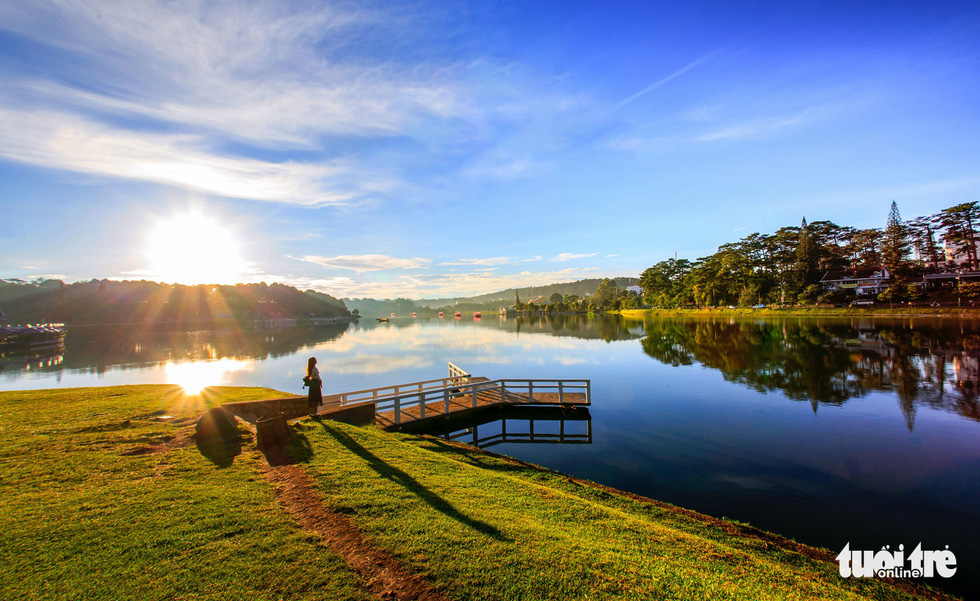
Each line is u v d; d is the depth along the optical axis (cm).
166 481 782
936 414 1811
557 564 541
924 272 7756
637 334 6306
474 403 1877
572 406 1941
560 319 14600
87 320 15712
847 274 8406
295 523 619
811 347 3806
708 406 2028
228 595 452
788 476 1212
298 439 1088
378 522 627
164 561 515
